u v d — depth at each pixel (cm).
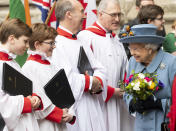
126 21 2848
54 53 1859
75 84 1856
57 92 1698
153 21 1902
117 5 2072
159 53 1769
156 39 1714
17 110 1520
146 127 1775
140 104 1755
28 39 1587
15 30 1555
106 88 1995
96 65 1995
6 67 1506
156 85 1720
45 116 1652
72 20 1950
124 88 1784
